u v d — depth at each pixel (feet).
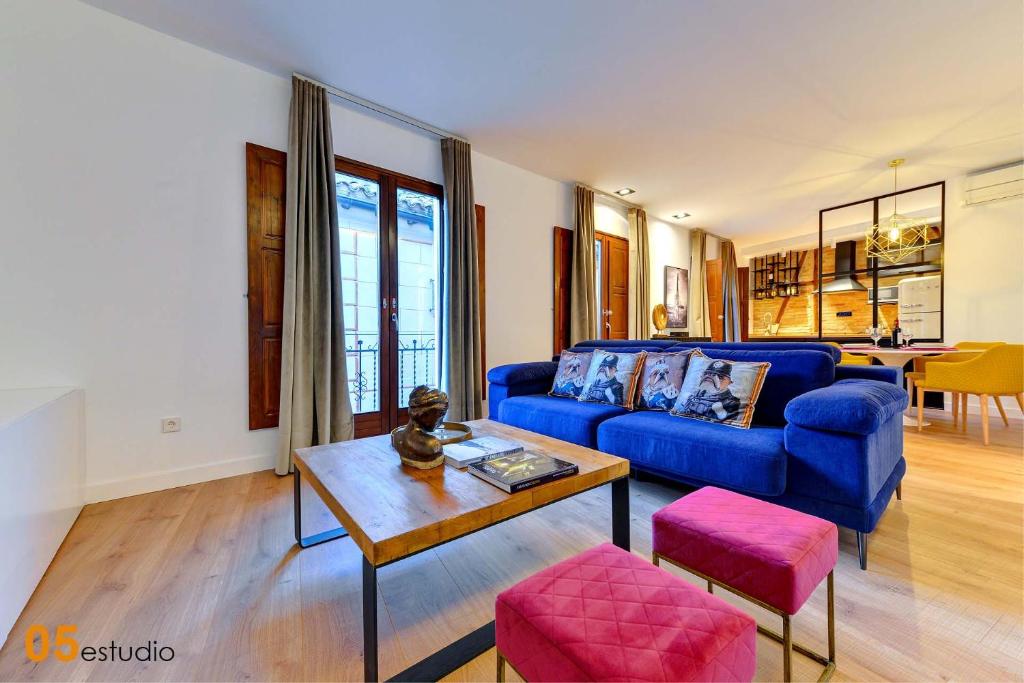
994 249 14.01
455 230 11.66
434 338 12.35
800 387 6.98
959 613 4.25
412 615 4.34
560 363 10.28
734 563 3.40
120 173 7.37
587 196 15.60
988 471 8.42
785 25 7.47
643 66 8.64
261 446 8.78
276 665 3.66
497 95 9.75
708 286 22.16
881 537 5.80
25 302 6.64
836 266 21.93
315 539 5.79
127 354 7.43
